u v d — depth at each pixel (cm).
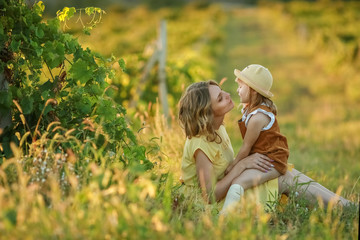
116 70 462
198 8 8388
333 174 718
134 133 480
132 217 291
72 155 358
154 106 935
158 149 477
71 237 267
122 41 3600
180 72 1038
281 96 2072
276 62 3041
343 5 7462
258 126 429
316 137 1266
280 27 4928
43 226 273
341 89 2197
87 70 427
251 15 7219
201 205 374
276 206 411
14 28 410
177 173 517
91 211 290
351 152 1053
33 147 366
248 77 439
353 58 2528
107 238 279
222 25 5709
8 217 281
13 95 405
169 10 8194
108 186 349
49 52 411
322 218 379
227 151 452
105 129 427
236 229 319
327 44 3064
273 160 426
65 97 440
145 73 977
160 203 361
